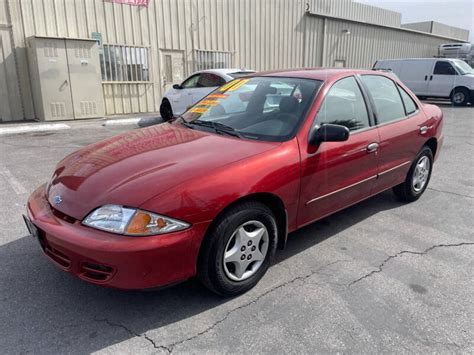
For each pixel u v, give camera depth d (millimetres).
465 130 10375
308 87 3402
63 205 2490
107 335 2361
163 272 2334
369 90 3842
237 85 3924
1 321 2461
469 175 5992
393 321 2520
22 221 3926
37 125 9281
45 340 2309
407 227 3971
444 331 2432
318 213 3305
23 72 10211
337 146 3271
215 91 4098
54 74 9883
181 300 2715
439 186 5391
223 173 2545
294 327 2449
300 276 3033
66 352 2221
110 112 11969
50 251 2520
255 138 3076
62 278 2943
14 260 3180
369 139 3615
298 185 2973
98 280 2301
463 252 3457
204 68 13859
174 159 2701
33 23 10117
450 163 6758
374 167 3762
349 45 20219
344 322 2504
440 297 2783
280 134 3066
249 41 15094
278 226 3045
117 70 11812
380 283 2949
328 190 3291
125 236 2242
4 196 4645
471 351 2266
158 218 2289
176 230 2326
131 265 2234
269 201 2881
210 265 2531
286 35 16500
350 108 3559
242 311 2604
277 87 3566
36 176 5457
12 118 10258
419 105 4562
